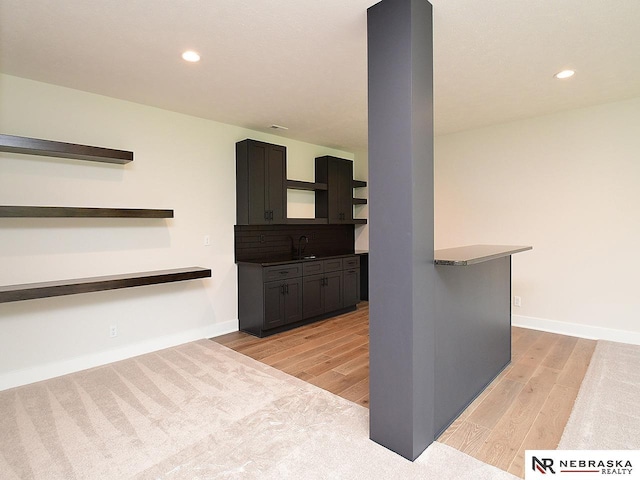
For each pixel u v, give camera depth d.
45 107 2.90
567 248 3.87
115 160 3.12
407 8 1.74
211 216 3.99
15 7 1.90
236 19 2.03
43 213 2.69
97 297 3.17
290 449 1.95
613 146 3.55
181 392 2.63
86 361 3.10
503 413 2.30
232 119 3.95
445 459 1.85
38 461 1.87
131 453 1.93
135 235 3.41
